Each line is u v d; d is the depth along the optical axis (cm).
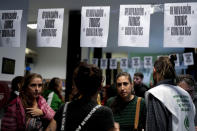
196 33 192
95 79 119
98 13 211
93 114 114
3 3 288
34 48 923
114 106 213
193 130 153
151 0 368
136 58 732
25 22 335
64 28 695
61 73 898
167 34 197
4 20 238
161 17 557
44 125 200
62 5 429
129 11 205
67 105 124
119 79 212
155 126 144
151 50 1062
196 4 192
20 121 189
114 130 114
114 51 1112
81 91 121
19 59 322
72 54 486
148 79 1145
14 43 235
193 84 225
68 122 117
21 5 327
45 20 223
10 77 302
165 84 155
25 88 204
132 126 202
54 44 220
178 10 196
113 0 382
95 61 756
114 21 571
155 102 148
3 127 185
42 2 413
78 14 484
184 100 151
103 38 209
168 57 168
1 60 285
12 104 194
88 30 212
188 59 527
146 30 201
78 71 121
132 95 217
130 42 204
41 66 919
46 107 212
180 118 144
